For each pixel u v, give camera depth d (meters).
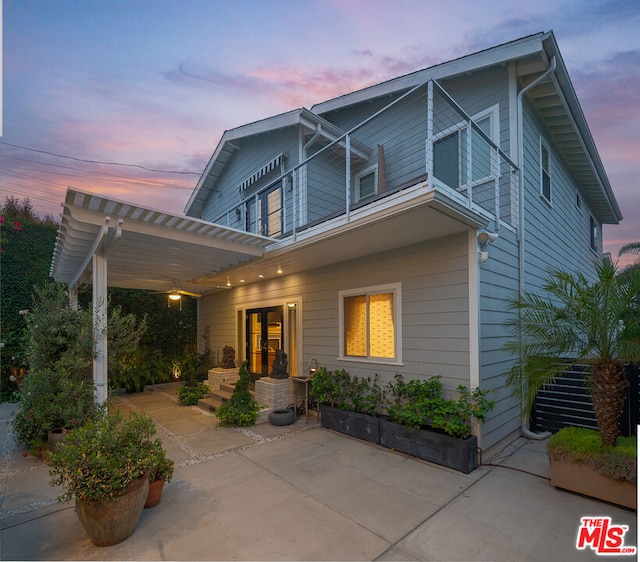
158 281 9.27
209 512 3.41
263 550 2.83
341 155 8.34
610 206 12.06
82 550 2.85
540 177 7.15
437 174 6.98
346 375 6.35
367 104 8.46
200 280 9.06
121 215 4.74
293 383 7.18
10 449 5.41
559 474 3.89
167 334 11.78
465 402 4.62
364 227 4.77
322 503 3.59
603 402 3.68
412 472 4.35
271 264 7.00
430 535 3.05
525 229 6.30
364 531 3.10
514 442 5.52
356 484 4.02
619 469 3.46
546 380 3.99
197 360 10.54
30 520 3.32
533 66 5.95
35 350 5.11
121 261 6.84
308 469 4.45
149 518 3.31
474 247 4.86
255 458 4.84
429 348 5.29
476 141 6.43
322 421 6.34
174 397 9.27
